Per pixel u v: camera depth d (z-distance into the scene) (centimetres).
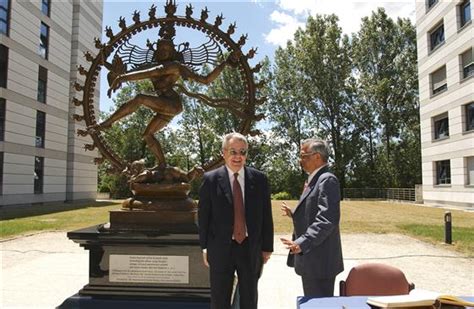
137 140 3678
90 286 467
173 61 505
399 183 4319
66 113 2981
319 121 4472
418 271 734
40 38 2638
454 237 1101
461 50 2381
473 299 271
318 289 345
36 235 1155
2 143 2234
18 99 2370
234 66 525
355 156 4422
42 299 545
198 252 459
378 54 4441
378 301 249
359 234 1194
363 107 4381
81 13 3183
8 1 2284
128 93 3375
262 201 354
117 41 527
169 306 440
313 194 352
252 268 341
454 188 2483
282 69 4425
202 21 525
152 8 528
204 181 357
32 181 2523
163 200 490
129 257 464
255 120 523
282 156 4453
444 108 2591
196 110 3688
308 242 321
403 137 4538
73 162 3069
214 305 340
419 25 2969
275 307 527
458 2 2417
